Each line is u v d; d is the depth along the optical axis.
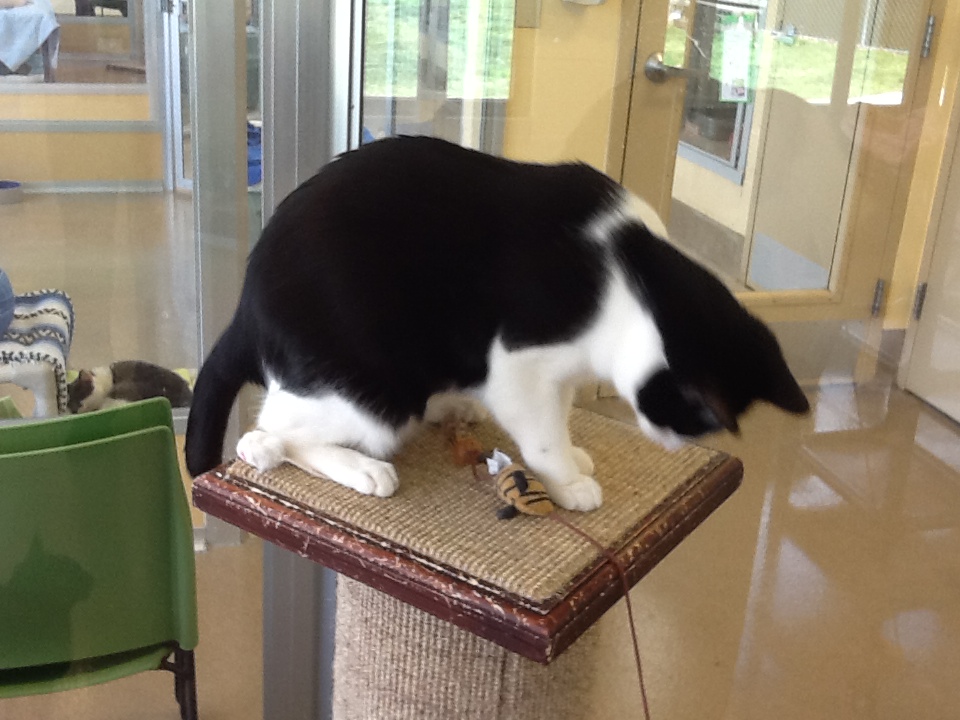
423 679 1.06
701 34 2.38
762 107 2.53
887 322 2.88
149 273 1.90
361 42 1.25
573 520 0.91
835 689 1.73
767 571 2.04
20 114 2.02
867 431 2.66
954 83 2.68
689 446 1.07
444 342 0.90
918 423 2.74
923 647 1.85
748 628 1.86
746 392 0.84
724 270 2.58
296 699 1.52
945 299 2.76
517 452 1.02
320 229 0.90
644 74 2.34
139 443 1.30
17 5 1.95
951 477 2.48
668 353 0.83
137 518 1.34
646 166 2.44
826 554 2.13
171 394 1.75
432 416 1.06
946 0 2.60
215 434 1.04
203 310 1.84
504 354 0.88
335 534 0.86
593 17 2.21
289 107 1.29
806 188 2.66
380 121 1.42
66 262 1.96
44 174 2.06
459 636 1.02
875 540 2.20
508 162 0.95
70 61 1.95
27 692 1.35
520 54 2.14
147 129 1.87
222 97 1.67
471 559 0.83
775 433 2.54
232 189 1.71
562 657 1.08
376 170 0.91
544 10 2.14
